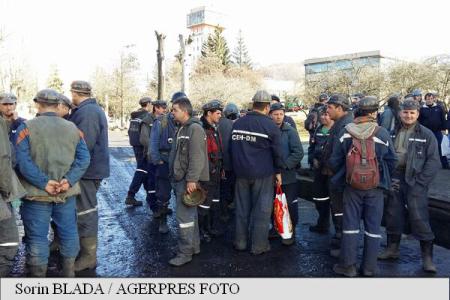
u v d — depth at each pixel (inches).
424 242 181.2
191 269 181.9
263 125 194.7
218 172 227.5
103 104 1913.1
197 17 4785.9
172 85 1598.2
